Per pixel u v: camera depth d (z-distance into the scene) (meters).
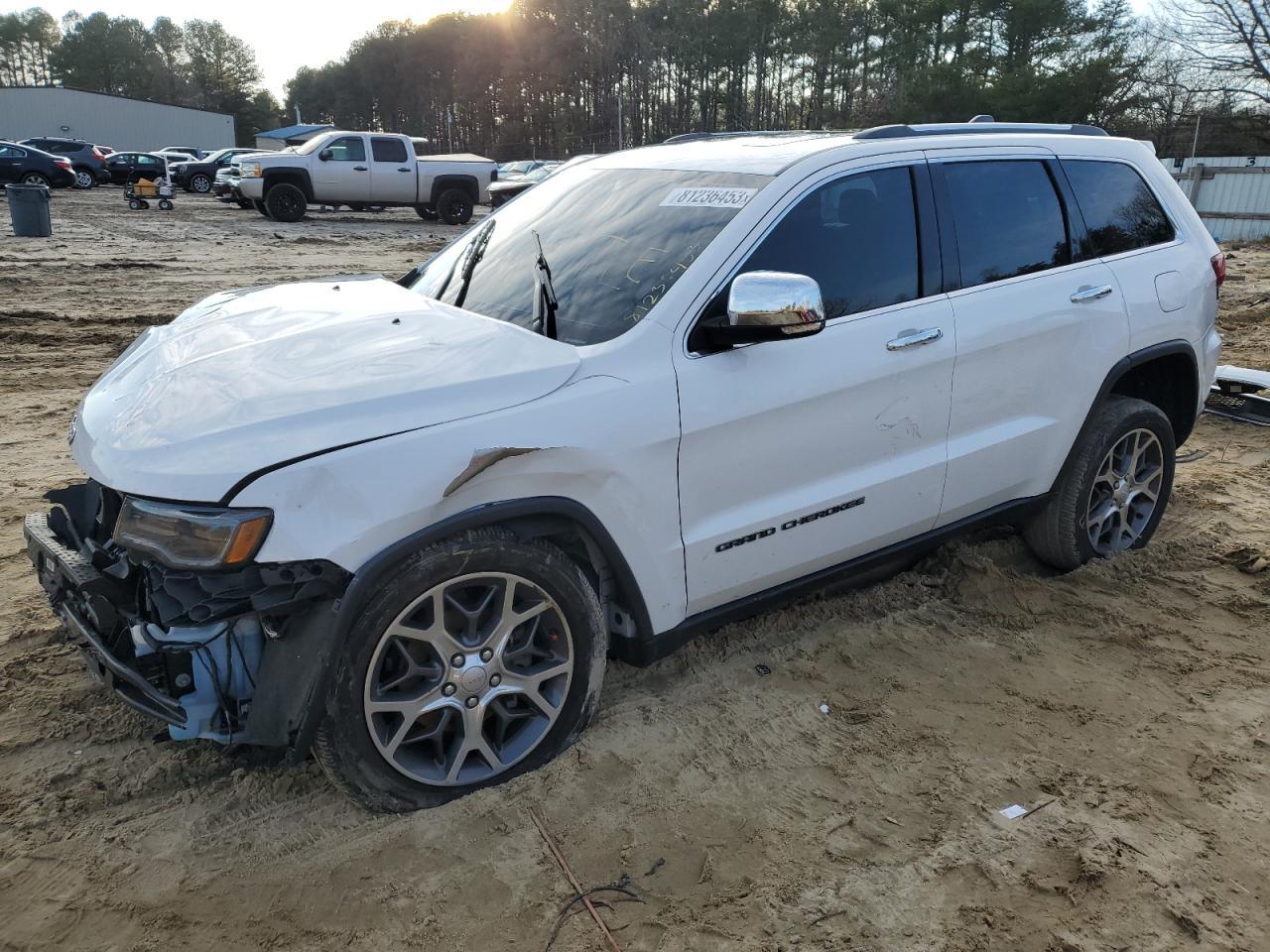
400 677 2.76
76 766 3.10
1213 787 3.05
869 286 3.55
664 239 3.38
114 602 2.76
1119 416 4.38
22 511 5.17
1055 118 43.81
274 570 2.49
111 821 2.87
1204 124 41.25
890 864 2.72
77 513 3.26
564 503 2.87
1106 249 4.30
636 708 3.44
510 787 2.98
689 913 2.54
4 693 3.46
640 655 3.25
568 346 3.05
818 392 3.34
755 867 2.71
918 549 3.93
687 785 3.04
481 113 104.19
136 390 3.01
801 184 3.42
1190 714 3.45
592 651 3.08
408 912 2.54
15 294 11.85
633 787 3.02
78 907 2.55
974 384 3.81
